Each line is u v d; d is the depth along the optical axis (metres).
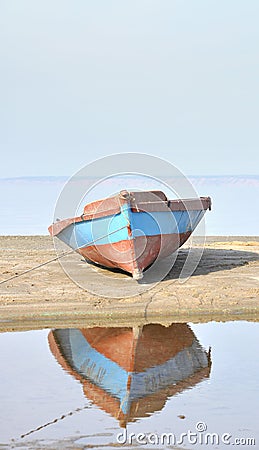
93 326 11.70
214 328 11.58
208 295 13.08
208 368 9.55
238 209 33.44
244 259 17.09
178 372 9.31
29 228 25.59
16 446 7.12
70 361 9.87
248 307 12.40
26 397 8.47
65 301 12.65
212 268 15.79
